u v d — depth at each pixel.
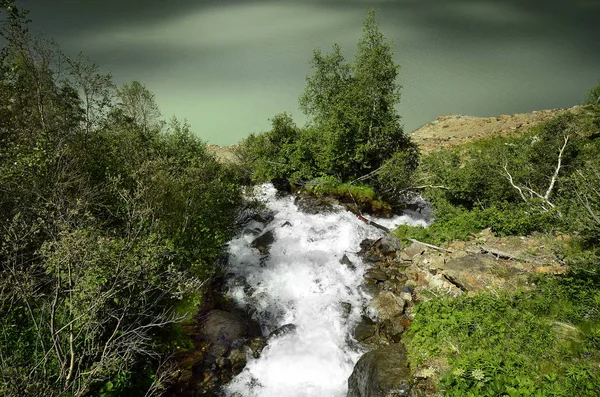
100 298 6.19
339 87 20.31
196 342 10.00
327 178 19.56
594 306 7.82
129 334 7.53
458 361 6.99
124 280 6.85
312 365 9.84
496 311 8.34
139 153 12.66
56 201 7.88
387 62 18.67
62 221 6.96
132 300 7.71
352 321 11.30
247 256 14.43
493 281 10.16
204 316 10.88
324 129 19.55
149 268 7.29
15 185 8.11
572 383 6.02
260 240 15.40
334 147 18.48
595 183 11.40
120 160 12.22
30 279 6.95
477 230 13.29
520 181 15.95
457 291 10.54
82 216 7.52
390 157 19.55
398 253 14.09
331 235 16.02
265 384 9.36
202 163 14.66
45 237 7.99
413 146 20.53
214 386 9.15
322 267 13.91
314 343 10.52
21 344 6.62
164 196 10.77
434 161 18.73
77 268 6.27
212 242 11.91
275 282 13.11
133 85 18.09
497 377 6.32
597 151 16.41
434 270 11.77
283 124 20.92
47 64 12.01
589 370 6.22
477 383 6.38
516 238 12.16
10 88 11.27
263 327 11.45
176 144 16.50
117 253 7.02
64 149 9.67
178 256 9.87
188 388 8.88
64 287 6.75
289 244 15.30
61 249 6.11
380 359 7.93
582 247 10.62
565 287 8.78
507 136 27.56
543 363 6.59
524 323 7.75
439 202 16.52
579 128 19.55
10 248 7.14
